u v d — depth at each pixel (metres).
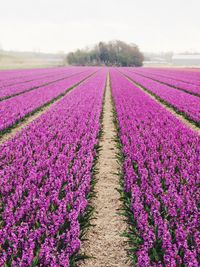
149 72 73.62
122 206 7.56
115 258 5.87
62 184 7.99
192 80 43.41
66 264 4.80
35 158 9.73
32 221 5.93
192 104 21.20
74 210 6.25
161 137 12.16
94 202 8.00
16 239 5.18
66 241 5.40
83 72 71.31
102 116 18.78
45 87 32.03
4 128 14.02
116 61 165.75
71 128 13.64
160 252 5.45
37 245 5.37
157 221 5.86
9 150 10.13
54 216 5.93
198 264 5.01
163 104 24.03
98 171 10.16
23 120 17.22
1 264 4.84
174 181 7.88
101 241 6.38
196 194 7.06
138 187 7.45
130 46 168.50
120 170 9.94
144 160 9.45
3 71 67.12
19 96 24.44
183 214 6.10
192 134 12.84
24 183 7.46
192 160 9.48
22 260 4.75
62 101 22.66
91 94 27.09
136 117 16.30
